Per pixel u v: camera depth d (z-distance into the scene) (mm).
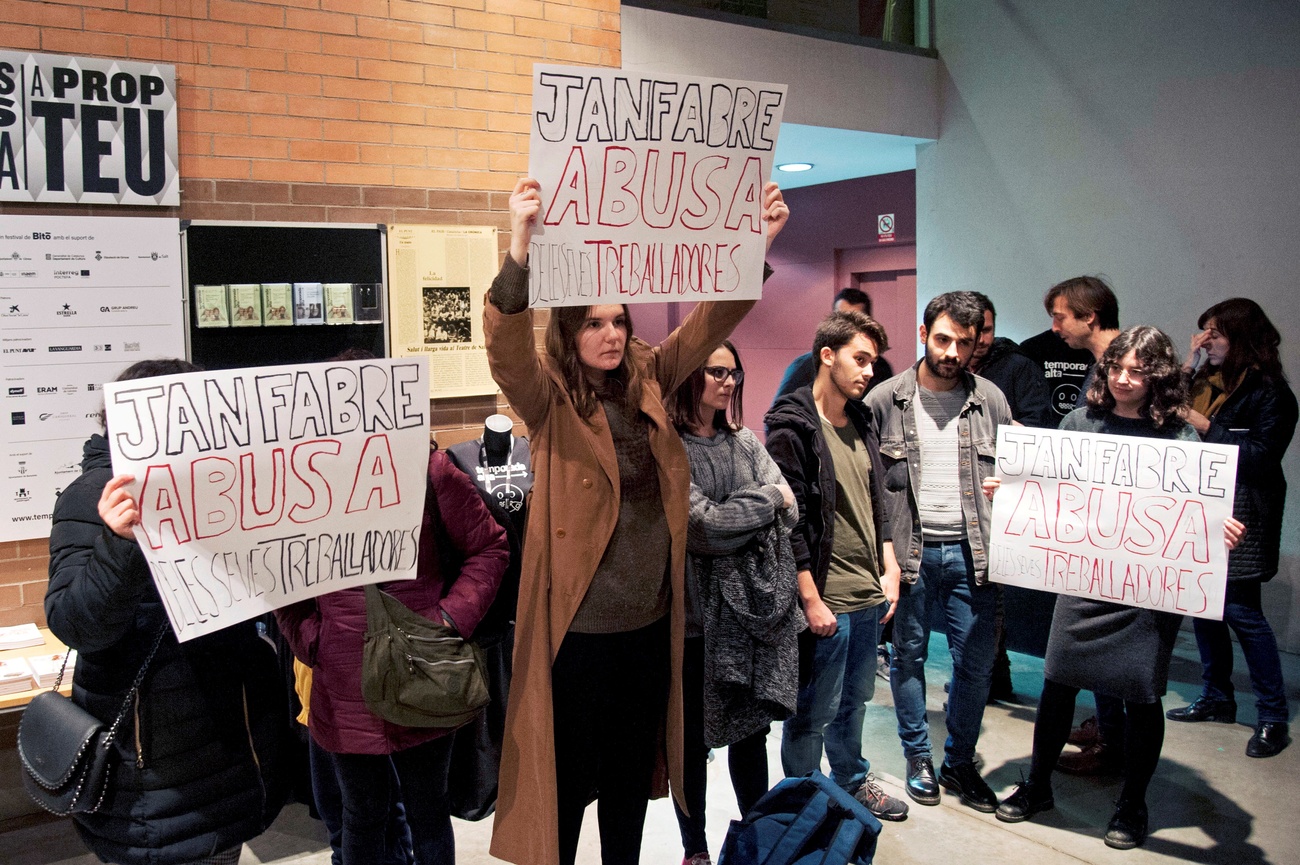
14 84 3047
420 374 1944
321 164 3592
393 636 2010
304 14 3527
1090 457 2838
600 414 1935
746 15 5484
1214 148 4910
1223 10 4836
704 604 2422
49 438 3148
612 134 1797
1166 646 2871
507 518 2623
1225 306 3822
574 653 1936
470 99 3883
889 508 3188
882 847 2977
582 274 1822
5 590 3109
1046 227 5715
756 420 8539
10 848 3061
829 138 6090
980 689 3215
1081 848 2977
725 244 1961
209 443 1748
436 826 2211
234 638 2092
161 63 3277
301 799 3068
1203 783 3418
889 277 7469
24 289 3094
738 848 2320
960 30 6121
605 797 2049
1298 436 4672
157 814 1978
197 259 3354
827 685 2816
